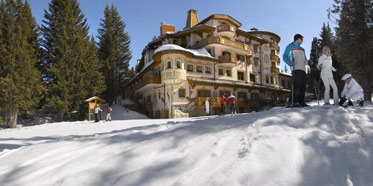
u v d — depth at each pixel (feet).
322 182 5.53
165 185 6.15
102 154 9.39
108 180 6.93
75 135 27.07
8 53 55.77
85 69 78.59
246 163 6.36
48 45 78.84
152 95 87.35
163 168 7.17
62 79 70.44
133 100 117.50
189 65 76.69
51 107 69.26
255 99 87.45
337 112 9.56
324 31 110.42
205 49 83.35
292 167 6.11
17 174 8.68
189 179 6.13
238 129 9.66
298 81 15.62
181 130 11.13
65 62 76.02
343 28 52.39
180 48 72.38
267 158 6.56
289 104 16.15
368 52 50.21
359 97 12.98
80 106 78.38
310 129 8.41
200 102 73.46
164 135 10.78
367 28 49.06
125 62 111.55
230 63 82.99
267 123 9.57
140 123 40.60
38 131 36.11
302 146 7.15
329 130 8.16
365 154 6.27
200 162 7.27
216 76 82.79
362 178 5.57
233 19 92.12
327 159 6.38
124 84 110.22
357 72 51.93
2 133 36.04
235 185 5.57
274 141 7.53
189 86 74.84
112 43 106.52
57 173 7.96
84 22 94.12
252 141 7.82
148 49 107.45
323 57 16.31
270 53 111.65
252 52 101.96
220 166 6.59
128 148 9.78
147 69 90.48
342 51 53.52
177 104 71.46
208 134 9.63
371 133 7.16
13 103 54.85
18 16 63.98
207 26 82.79
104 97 103.76
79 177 7.29
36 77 61.52
